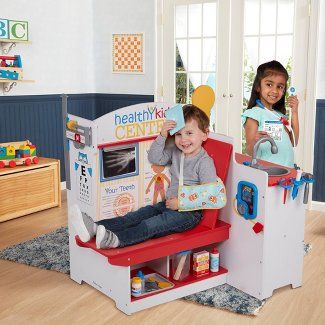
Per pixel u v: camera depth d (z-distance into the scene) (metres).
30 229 3.45
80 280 2.55
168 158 2.52
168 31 4.60
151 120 2.44
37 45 4.42
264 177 2.23
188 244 2.34
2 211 3.59
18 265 2.80
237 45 4.25
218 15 4.30
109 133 2.30
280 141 2.75
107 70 5.02
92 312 2.25
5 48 4.12
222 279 2.52
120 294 2.26
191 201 2.37
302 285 2.52
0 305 2.32
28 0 4.29
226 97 4.38
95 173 2.30
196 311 2.26
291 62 3.98
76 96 4.89
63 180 4.82
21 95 4.32
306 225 3.55
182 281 2.40
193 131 2.40
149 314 2.23
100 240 2.14
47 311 2.26
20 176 3.67
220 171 2.42
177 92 4.67
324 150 3.89
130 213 2.42
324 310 2.26
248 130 2.79
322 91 3.87
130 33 4.82
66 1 4.68
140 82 4.85
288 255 2.40
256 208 2.29
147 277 2.45
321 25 3.81
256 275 2.34
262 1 4.07
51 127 4.64
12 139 4.27
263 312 2.24
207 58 4.44
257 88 2.82
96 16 4.98
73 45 4.82
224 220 2.51
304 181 2.30
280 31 4.02
